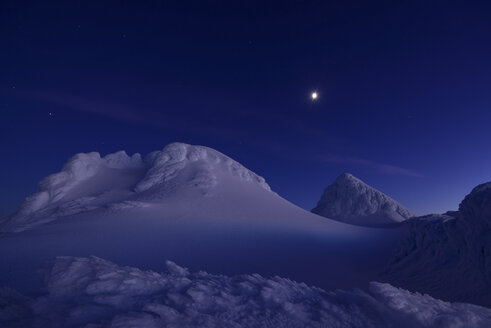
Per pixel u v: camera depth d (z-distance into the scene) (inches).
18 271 209.5
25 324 131.3
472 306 213.6
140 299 172.2
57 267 204.7
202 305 170.2
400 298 210.4
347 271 754.8
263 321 159.2
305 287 237.9
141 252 818.2
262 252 952.3
